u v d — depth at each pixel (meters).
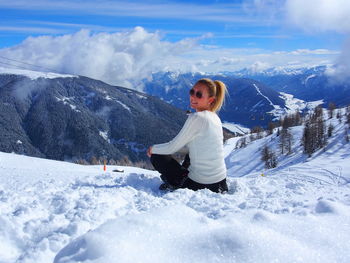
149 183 4.33
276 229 1.67
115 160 188.62
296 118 101.31
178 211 1.76
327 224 1.76
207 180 3.76
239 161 82.44
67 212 2.59
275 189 4.29
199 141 3.69
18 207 2.89
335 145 64.38
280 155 74.12
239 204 2.86
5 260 1.78
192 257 1.31
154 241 1.40
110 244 1.27
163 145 3.81
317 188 4.43
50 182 4.73
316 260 1.30
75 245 1.32
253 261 1.27
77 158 193.75
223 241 1.38
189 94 3.99
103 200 2.99
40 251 1.68
